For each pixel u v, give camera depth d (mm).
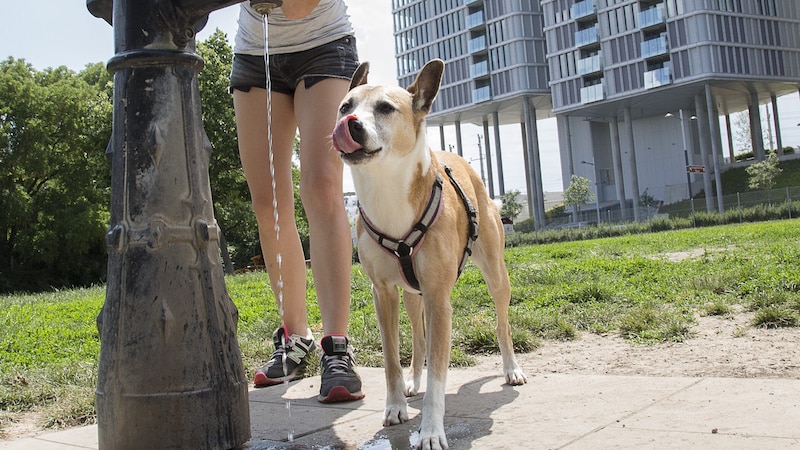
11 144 34875
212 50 29828
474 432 2811
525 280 9070
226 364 2637
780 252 10031
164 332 2496
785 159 63875
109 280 2600
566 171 75500
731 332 4945
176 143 2637
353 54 4215
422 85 3234
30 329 7812
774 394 2957
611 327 5480
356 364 4758
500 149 74750
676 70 59625
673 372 3900
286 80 4234
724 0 59562
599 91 64188
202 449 2516
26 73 37625
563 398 3270
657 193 72188
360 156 2979
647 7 62344
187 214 2623
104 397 2529
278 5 2898
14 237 36062
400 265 3115
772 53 61938
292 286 4531
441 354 2918
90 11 2965
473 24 75125
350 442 2832
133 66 2623
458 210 3484
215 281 2678
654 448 2352
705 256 11148
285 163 4434
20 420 3713
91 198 37031
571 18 66562
